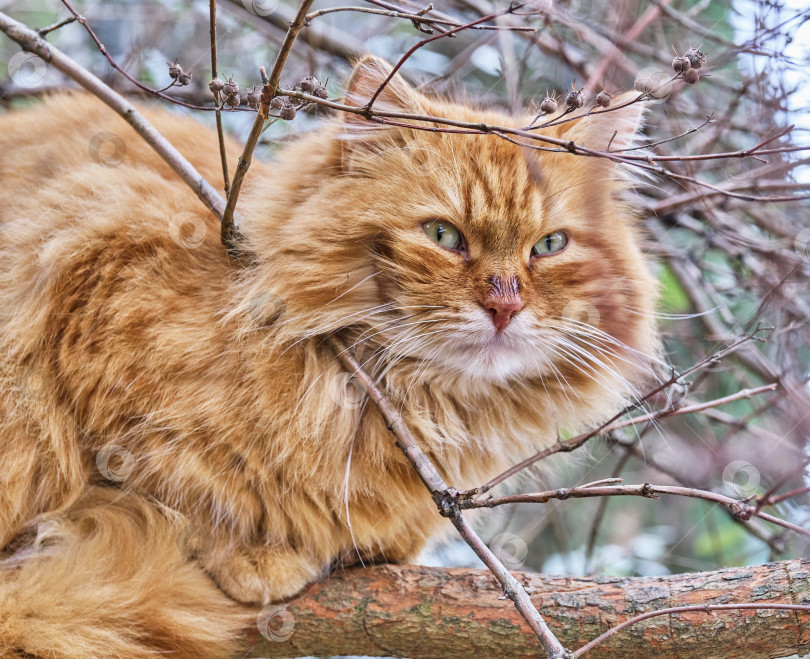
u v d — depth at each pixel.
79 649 2.01
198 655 2.13
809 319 2.76
